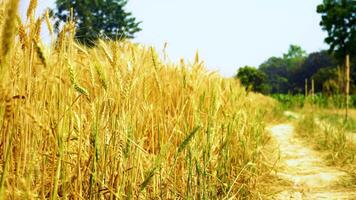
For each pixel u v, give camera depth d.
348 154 5.18
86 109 2.27
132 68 2.20
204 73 3.94
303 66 87.19
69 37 1.72
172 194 2.53
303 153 5.97
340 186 3.90
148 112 2.63
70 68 1.64
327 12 39.25
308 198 3.46
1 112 1.26
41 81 1.80
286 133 9.14
